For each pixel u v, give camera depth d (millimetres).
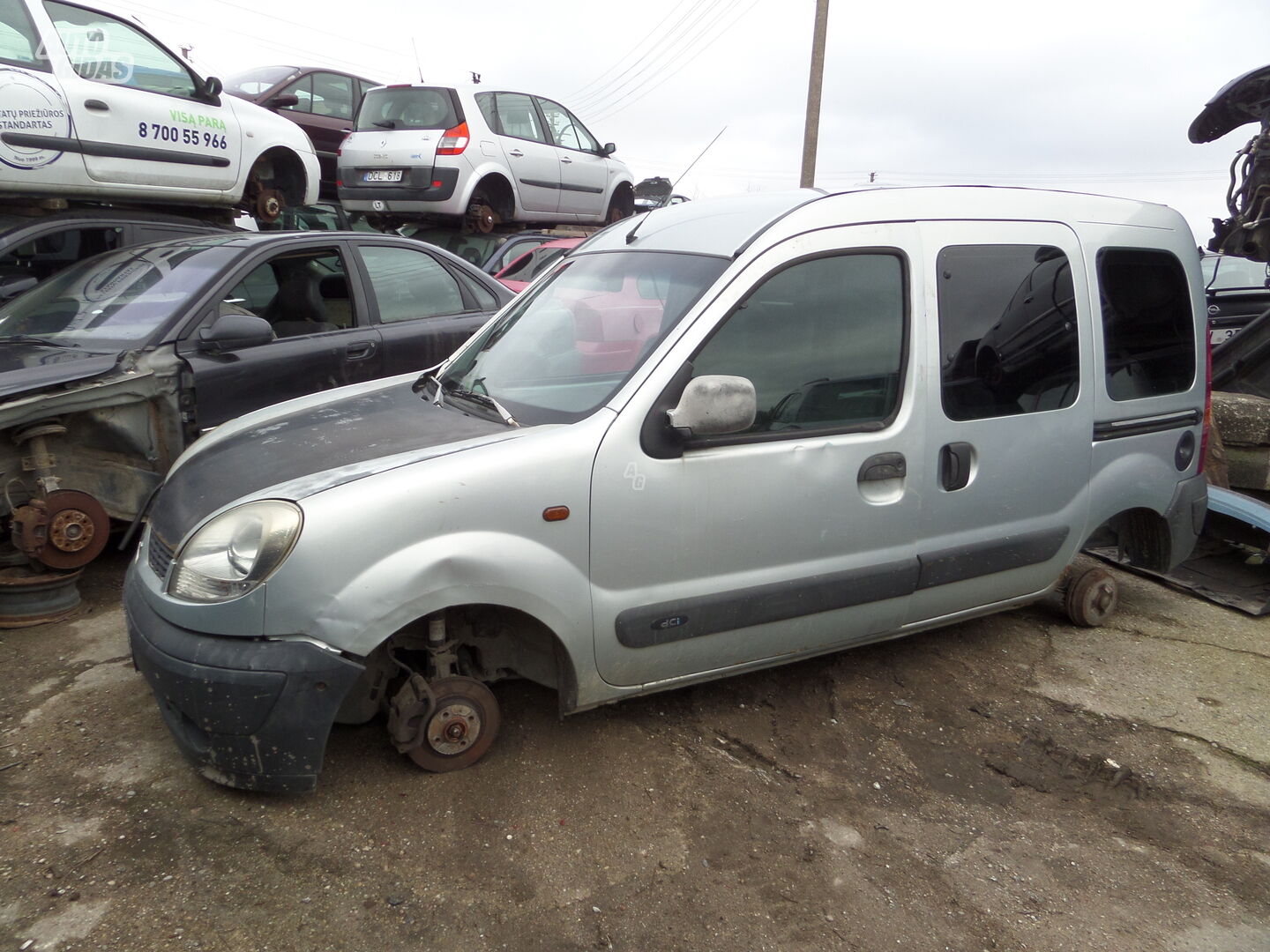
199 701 2480
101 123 6141
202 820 2654
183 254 5094
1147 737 3463
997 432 3502
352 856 2549
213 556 2561
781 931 2389
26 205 6125
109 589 4316
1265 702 3775
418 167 9727
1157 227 4090
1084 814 2982
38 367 4062
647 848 2674
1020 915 2500
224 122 7199
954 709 3596
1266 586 5008
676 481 2871
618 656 2922
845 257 3203
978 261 3492
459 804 2799
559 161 11188
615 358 3004
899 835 2807
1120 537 4465
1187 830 2922
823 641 3340
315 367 4871
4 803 2693
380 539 2518
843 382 3184
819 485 3111
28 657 3635
